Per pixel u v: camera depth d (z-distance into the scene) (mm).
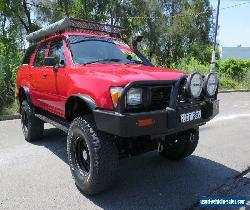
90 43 5258
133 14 33969
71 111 4652
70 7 31703
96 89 3936
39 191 4293
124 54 5398
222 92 18312
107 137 3873
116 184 4484
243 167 5086
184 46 39312
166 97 4012
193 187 4359
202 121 4293
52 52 5641
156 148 4430
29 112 6332
